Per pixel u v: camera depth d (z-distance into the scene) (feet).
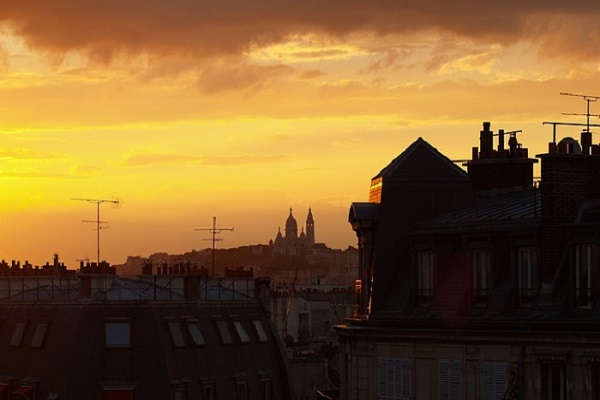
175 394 360.89
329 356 472.44
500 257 259.39
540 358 245.45
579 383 239.50
